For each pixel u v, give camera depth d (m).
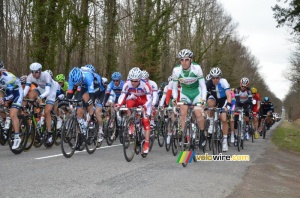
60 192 3.80
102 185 4.18
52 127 7.60
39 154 6.56
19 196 3.60
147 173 5.04
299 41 22.44
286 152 9.74
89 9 17.89
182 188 4.25
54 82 7.53
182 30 29.34
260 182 5.07
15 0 19.59
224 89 7.59
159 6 19.88
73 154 6.63
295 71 31.78
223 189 4.35
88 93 6.75
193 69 6.35
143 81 6.57
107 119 8.52
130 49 23.03
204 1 31.16
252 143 11.30
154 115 8.52
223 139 7.86
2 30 15.19
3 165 5.27
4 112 6.82
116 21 17.94
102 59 20.67
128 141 6.02
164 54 26.84
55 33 13.55
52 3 13.02
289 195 4.49
